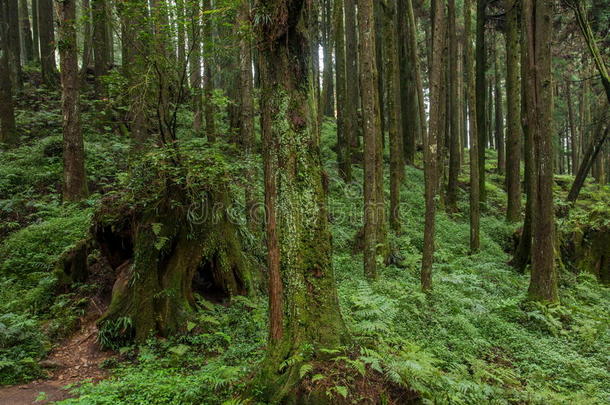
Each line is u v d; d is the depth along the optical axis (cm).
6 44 1788
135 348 577
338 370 363
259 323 613
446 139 2336
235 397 400
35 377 513
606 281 1110
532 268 837
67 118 1039
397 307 685
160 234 627
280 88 407
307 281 400
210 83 1198
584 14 1166
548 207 812
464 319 674
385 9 1302
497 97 2575
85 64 1530
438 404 394
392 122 1250
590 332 684
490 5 1873
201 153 687
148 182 677
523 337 667
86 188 1071
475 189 1231
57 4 1019
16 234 895
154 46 677
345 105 1516
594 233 1147
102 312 661
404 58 1969
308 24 412
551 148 812
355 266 969
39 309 673
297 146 407
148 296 602
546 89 809
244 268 728
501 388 495
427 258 802
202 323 608
